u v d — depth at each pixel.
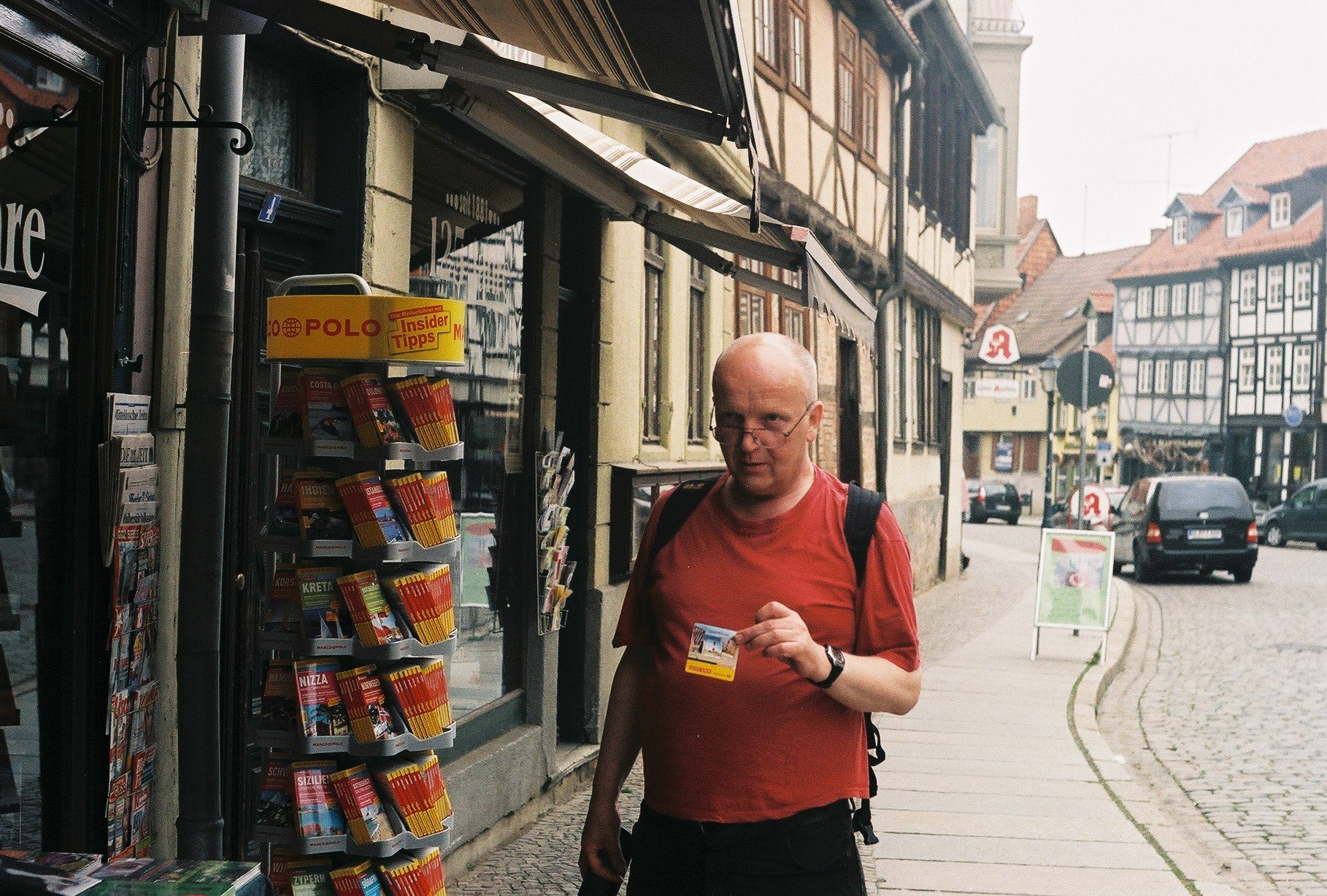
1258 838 7.16
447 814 4.12
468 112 5.37
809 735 2.76
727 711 2.76
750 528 2.85
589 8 3.12
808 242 5.76
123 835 3.93
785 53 13.57
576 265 8.10
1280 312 57.84
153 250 4.18
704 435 11.16
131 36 3.84
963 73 24.97
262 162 4.91
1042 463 68.81
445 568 4.12
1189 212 63.69
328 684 3.94
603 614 8.18
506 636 7.05
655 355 9.71
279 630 3.98
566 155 6.16
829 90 15.57
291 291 4.20
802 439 2.82
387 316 3.94
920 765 8.22
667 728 2.82
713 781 2.76
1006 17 32.12
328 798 3.95
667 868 2.81
